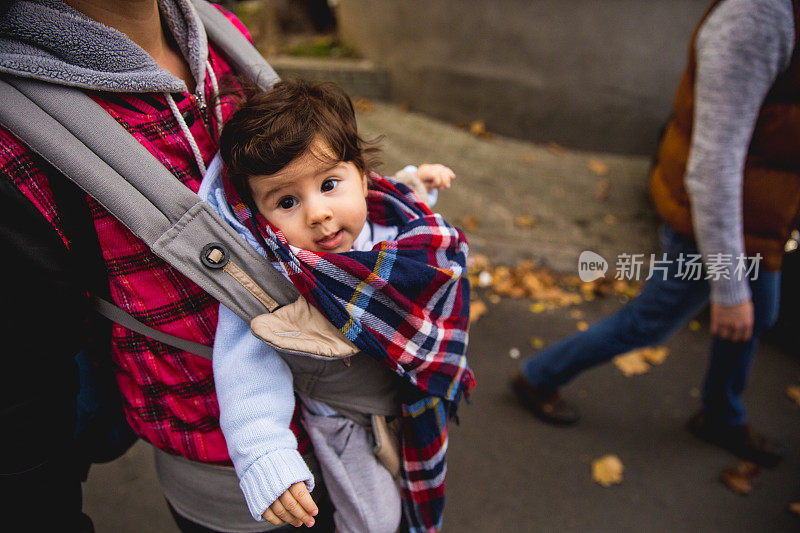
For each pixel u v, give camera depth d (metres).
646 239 3.88
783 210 1.75
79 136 0.78
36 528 0.84
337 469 1.06
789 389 2.80
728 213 1.60
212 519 1.07
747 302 1.76
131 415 1.03
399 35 5.77
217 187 0.96
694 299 2.00
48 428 0.81
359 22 6.35
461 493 2.25
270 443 0.89
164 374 0.95
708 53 1.53
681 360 2.97
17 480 0.79
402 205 1.10
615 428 2.58
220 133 0.97
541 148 5.18
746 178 1.73
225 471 1.02
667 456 2.44
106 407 1.12
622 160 4.96
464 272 1.09
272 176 0.92
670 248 1.98
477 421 2.58
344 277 0.92
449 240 1.06
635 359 2.96
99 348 0.97
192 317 0.92
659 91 4.68
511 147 5.17
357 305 0.94
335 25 7.56
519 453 2.44
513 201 4.28
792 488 2.32
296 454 0.90
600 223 4.05
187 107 0.92
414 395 1.07
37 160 0.77
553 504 2.23
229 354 0.92
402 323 0.97
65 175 0.77
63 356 0.81
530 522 2.15
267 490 0.85
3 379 0.75
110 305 0.89
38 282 0.74
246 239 0.94
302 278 0.91
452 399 1.10
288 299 0.94
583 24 4.66
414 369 1.02
